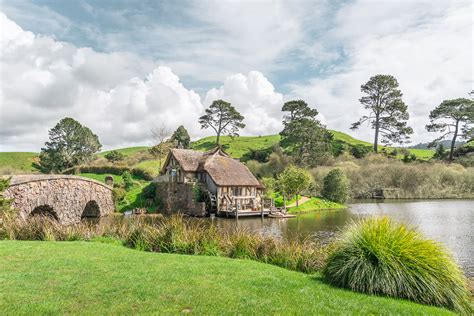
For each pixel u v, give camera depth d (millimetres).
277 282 9359
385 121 86312
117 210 43812
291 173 44688
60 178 28516
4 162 81250
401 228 9758
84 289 8219
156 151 74375
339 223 32375
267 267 11438
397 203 53250
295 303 7770
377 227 9922
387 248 9188
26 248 13359
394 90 86812
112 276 9383
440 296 8586
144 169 59250
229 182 43562
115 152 80375
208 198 43094
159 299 7676
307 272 12328
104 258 11758
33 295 7719
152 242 15141
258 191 47938
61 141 75812
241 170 47500
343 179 52781
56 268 10164
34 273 9523
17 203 22500
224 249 14391
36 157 88312
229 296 8016
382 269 8969
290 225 31641
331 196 51781
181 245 14445
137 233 16219
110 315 6727
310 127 77438
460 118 78812
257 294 8281
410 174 65125
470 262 17766
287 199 48500
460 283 9109
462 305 8875
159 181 47344
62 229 17312
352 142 104938
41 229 17234
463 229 27688
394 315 7348
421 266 8922
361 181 66250
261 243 14266
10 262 10875
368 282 8891
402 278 8773
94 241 16656
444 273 8906
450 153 80000
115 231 18078
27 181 23641
